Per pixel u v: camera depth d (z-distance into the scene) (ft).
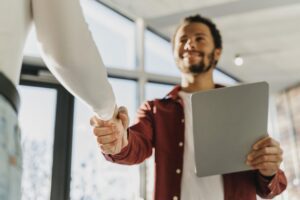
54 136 10.45
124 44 13.04
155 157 4.32
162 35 13.74
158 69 13.20
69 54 2.04
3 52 1.84
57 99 10.83
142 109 4.71
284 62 13.85
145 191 10.85
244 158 3.78
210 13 12.31
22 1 2.03
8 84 1.82
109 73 12.24
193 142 4.01
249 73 14.67
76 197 10.18
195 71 4.83
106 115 2.48
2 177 1.63
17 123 1.88
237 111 3.82
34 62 10.74
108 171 10.73
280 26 12.39
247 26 12.59
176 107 4.56
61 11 2.04
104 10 13.05
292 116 13.69
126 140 3.54
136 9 12.92
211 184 4.00
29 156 9.89
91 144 10.77
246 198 4.03
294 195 12.64
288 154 13.32
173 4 12.26
